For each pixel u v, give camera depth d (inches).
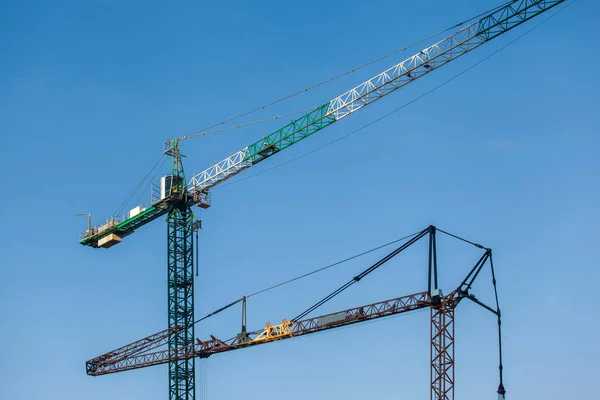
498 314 5442.9
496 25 6309.1
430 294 5556.1
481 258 5492.1
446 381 5418.3
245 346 6663.4
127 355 7352.4
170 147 7623.0
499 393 5324.8
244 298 6756.9
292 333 6299.2
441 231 5684.1
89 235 7869.1
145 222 7711.6
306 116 6934.1
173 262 7352.4
